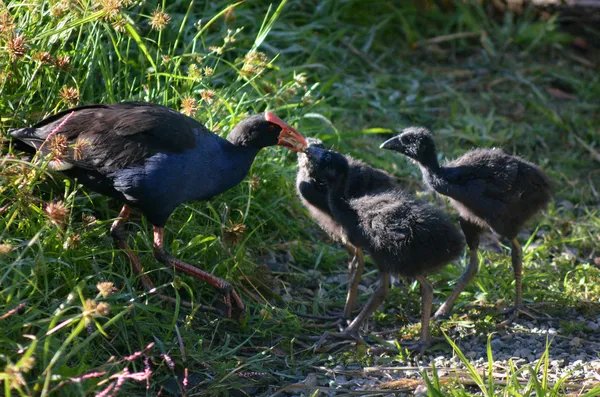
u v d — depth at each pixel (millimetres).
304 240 12047
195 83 12117
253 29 15297
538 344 9922
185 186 9547
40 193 10172
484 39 18453
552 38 18875
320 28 17156
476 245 10727
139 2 11961
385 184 10938
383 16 18500
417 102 16188
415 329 10203
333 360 9625
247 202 11391
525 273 11406
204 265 10445
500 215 10289
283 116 13430
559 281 11375
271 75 14312
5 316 7656
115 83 11531
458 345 9969
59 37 10875
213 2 15172
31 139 9445
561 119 16188
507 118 16156
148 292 9125
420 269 9508
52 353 7879
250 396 8914
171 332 9148
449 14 19328
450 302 10625
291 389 8906
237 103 12359
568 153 15211
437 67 17734
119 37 11219
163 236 10469
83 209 9984
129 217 10664
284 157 12312
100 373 7594
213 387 8781
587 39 19250
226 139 10391
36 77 10664
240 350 9688
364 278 11617
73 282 8859
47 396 7414
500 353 9750
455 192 10289
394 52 18031
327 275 11594
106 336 8234
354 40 17641
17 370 7012
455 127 15625
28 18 10812
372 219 9594
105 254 9867
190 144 9586
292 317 10266
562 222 13031
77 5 10531
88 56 11156
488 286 11195
